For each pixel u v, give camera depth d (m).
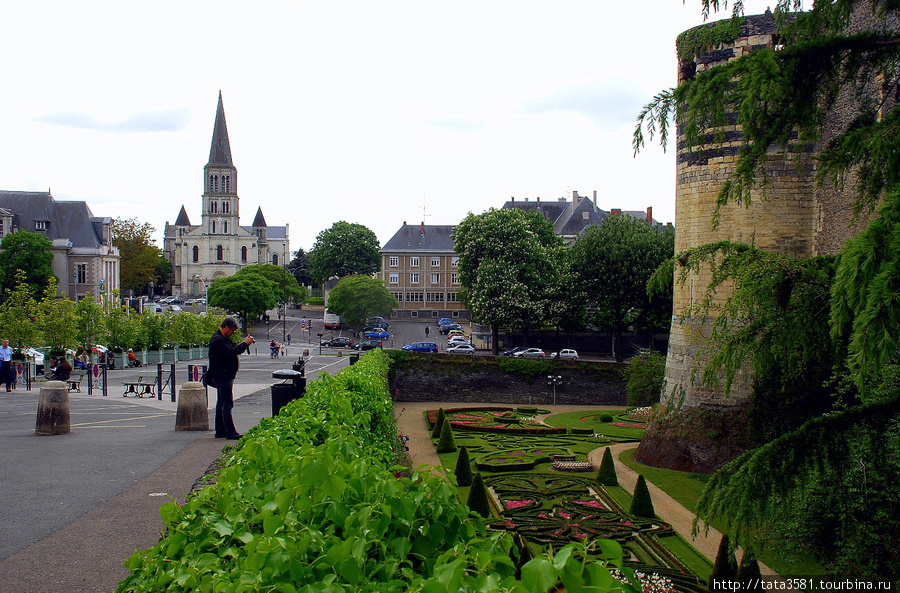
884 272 9.38
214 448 17.28
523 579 4.38
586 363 56.84
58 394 19.78
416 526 6.67
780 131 12.92
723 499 12.24
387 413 20.14
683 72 31.05
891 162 11.42
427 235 132.50
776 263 13.42
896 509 14.75
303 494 6.48
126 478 13.98
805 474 12.33
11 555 9.59
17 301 49.66
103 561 9.38
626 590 4.46
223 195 173.12
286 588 5.02
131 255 155.25
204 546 6.39
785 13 13.47
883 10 13.07
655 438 31.80
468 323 126.19
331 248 135.25
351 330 119.56
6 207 108.94
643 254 70.38
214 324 83.62
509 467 32.62
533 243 77.44
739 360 13.68
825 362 15.34
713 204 29.38
